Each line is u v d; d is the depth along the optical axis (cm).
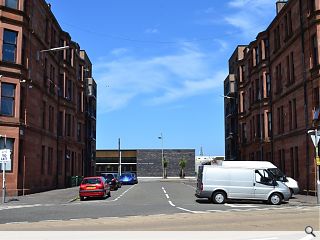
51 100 4038
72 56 4794
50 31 4003
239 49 6072
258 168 2534
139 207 2289
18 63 3075
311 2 3102
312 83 3062
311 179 3067
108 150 8944
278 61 3950
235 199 2559
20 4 3128
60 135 4384
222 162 2730
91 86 6316
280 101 3888
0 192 2916
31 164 3338
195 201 2753
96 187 2952
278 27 3950
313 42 3089
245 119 5456
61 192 3525
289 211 2002
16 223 1588
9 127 2980
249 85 5094
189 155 9131
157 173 9000
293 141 3494
